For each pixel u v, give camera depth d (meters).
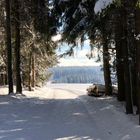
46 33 28.38
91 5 24.06
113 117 16.78
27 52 42.28
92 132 13.73
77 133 13.53
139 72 14.10
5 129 14.12
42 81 64.62
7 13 28.44
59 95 42.16
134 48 19.75
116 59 24.23
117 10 17.14
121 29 19.64
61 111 20.00
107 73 31.59
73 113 19.17
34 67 51.72
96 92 37.97
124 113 17.16
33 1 29.44
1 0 34.44
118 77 24.91
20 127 14.60
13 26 32.78
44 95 40.62
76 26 25.36
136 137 12.16
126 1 15.48
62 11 26.45
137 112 16.66
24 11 30.59
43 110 20.25
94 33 25.33
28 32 36.09
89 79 136.38
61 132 13.70
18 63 30.80
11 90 28.80
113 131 13.63
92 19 24.00
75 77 143.25
